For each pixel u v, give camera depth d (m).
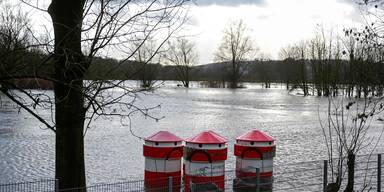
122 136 26.50
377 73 10.20
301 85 102.44
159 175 10.19
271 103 65.75
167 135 10.38
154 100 66.81
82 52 6.98
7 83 6.19
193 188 10.13
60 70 6.62
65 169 7.27
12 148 21.52
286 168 16.61
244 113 47.00
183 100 69.38
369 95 10.64
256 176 9.69
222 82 140.25
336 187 9.86
